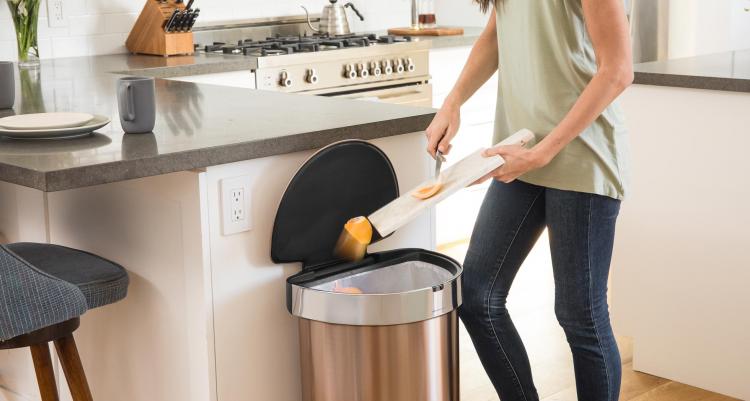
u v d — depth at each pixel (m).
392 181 2.29
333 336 1.99
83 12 4.25
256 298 2.13
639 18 4.61
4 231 2.68
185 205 2.04
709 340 2.94
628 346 3.32
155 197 2.11
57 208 2.45
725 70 2.88
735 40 4.81
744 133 2.74
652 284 3.04
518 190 2.20
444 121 2.27
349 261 2.18
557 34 2.04
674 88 2.86
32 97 2.86
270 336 2.17
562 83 2.07
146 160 1.87
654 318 3.06
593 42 1.97
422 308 1.98
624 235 3.08
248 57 4.02
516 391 2.29
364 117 2.32
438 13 5.59
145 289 2.21
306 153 2.17
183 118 2.33
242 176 2.05
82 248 2.39
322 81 4.23
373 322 1.95
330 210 2.19
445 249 4.64
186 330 2.12
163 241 2.12
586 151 2.08
